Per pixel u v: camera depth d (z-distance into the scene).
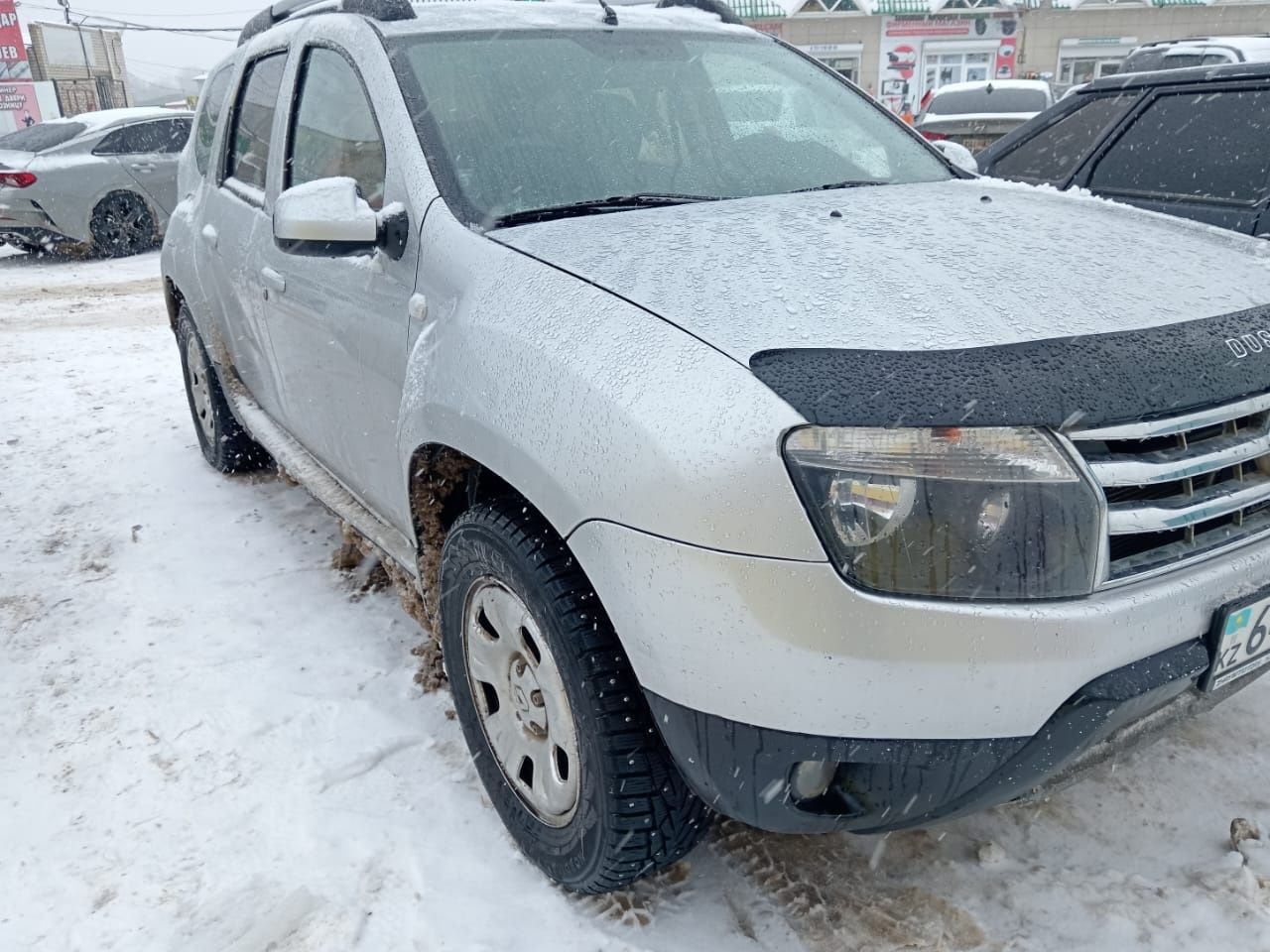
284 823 2.27
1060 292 1.82
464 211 2.27
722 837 2.21
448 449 2.14
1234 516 1.74
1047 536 1.51
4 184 10.98
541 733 2.01
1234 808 2.23
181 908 2.04
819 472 1.50
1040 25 24.33
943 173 3.03
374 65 2.61
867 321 1.68
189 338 4.36
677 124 2.74
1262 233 3.96
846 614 1.49
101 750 2.56
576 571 1.81
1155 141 4.54
